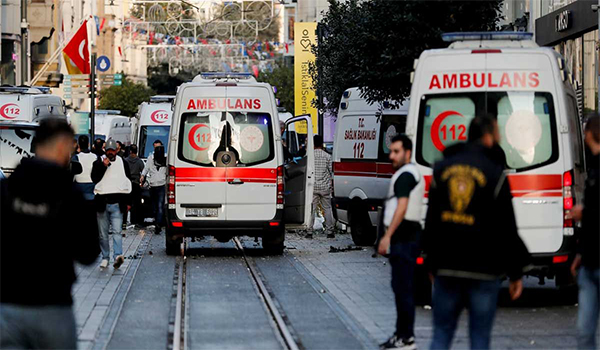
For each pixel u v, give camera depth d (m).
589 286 13.68
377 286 23.95
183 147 30.83
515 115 20.42
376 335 17.31
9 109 39.31
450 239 11.91
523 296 22.45
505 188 11.98
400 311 15.91
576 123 22.53
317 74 52.53
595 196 13.56
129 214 47.47
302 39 59.59
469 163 12.02
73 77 54.16
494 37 21.36
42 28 81.75
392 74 29.69
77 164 26.67
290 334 17.41
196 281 25.19
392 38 29.48
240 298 22.14
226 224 30.78
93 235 10.31
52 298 9.99
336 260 30.25
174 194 30.77
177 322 18.64
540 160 20.38
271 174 30.98
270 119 31.09
